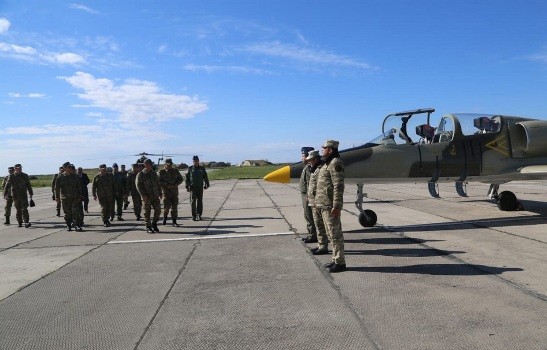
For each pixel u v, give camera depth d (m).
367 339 3.41
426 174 9.36
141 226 11.22
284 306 4.30
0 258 7.48
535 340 3.28
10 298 5.00
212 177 46.38
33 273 6.23
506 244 6.92
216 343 3.47
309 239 7.70
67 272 6.20
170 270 6.08
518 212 10.75
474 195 16.31
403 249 6.81
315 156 6.65
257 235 8.77
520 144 10.11
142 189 9.67
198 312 4.25
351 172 8.82
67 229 11.05
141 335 3.71
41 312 4.45
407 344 3.29
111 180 11.70
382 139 9.61
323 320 3.87
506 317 3.76
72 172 10.77
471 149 9.68
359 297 4.48
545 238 7.33
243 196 19.83
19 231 11.20
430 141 9.80
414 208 12.59
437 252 6.50
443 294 4.46
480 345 3.22
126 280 5.61
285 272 5.67
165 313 4.26
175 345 3.47
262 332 3.66
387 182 9.27
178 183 10.91
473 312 3.91
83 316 4.27
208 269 6.04
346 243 7.53
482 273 5.22
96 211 16.31
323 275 5.43
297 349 3.29
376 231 8.70
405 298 4.38
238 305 4.41
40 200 23.36
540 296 4.29
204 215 12.88
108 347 3.49
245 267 6.05
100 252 7.67
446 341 3.31
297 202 15.84
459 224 9.20
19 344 3.62
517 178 10.12
